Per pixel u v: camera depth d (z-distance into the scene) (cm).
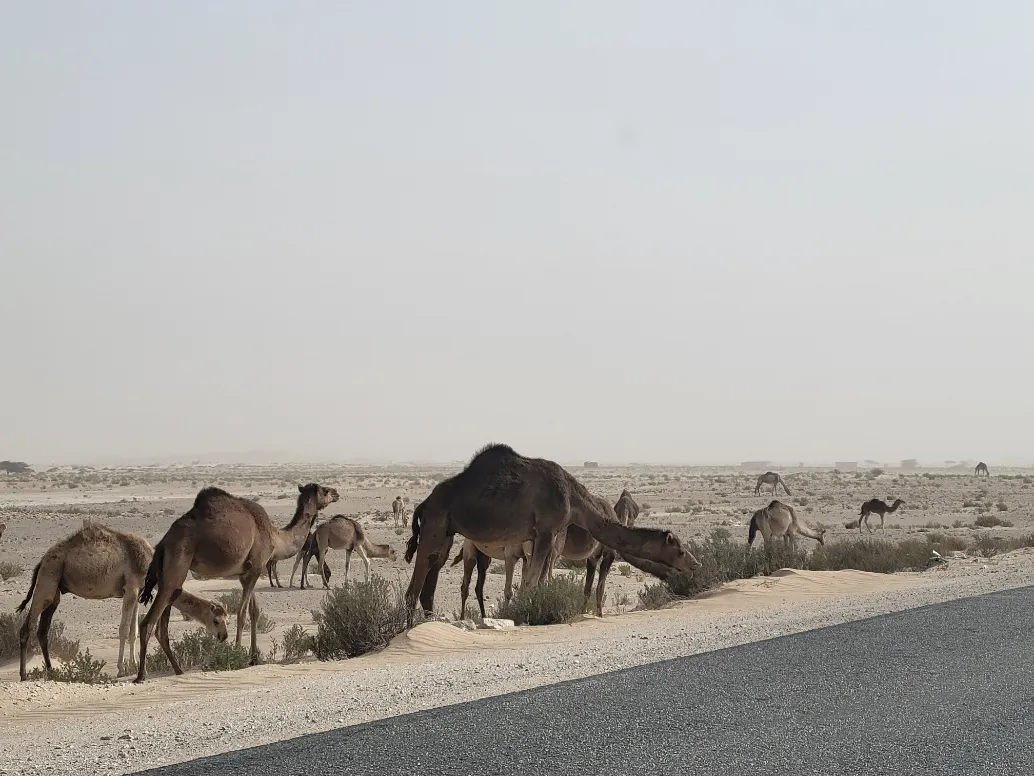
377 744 790
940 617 1463
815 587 2325
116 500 9356
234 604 2483
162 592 1612
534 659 1314
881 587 2300
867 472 18925
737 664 1123
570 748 766
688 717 865
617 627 1738
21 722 1137
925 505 7588
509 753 754
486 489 1975
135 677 1631
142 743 900
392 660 1478
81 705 1230
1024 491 9556
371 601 1750
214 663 1645
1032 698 927
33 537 5247
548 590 1981
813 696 944
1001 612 1512
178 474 18850
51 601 1658
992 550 3456
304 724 947
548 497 2000
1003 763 712
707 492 10212
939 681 1005
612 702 930
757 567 2802
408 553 2058
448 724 853
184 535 1631
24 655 1623
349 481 13650
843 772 693
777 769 703
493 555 2247
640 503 8175
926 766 706
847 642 1256
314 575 3550
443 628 1723
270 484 12962
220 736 913
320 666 1447
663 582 2667
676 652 1324
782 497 9000
